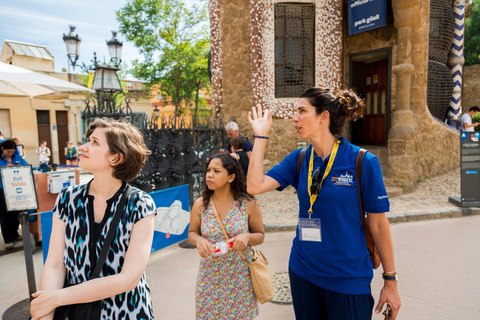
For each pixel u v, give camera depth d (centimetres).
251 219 244
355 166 170
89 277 138
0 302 357
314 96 175
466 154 636
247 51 877
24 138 1895
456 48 1148
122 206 141
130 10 1600
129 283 131
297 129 180
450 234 524
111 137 141
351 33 862
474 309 314
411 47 800
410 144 765
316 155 185
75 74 2114
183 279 396
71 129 2041
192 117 518
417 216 603
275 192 834
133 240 139
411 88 812
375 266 187
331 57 867
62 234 146
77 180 547
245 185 240
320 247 174
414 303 327
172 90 1725
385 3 781
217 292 226
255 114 193
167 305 339
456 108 1173
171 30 1634
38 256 482
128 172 146
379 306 176
